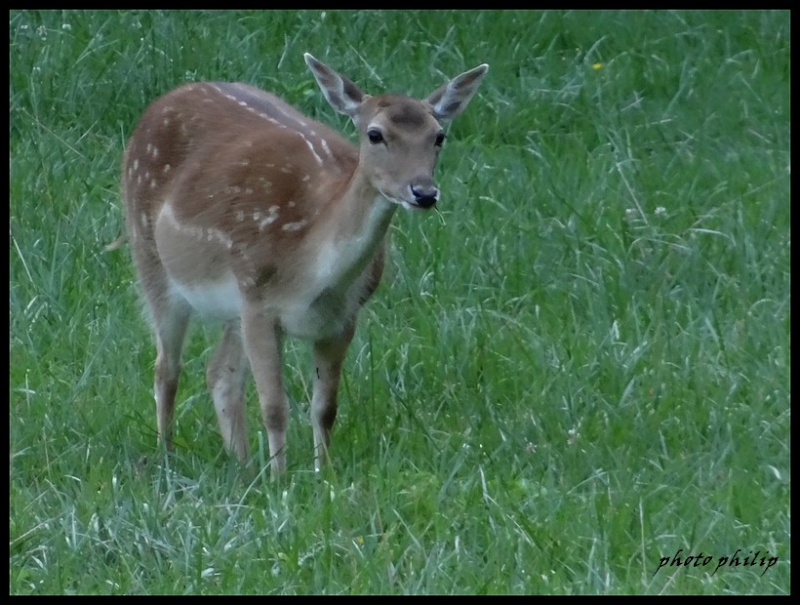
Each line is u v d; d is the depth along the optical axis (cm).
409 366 1202
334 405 1093
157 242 1153
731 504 1004
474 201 1445
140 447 1116
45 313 1267
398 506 997
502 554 941
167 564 944
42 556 958
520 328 1247
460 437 1091
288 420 1118
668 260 1351
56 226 1389
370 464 1066
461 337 1225
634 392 1152
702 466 1060
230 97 1178
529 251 1368
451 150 1570
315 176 1084
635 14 1820
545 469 1058
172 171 1153
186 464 1076
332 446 1098
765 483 1045
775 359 1199
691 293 1301
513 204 1455
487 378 1187
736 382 1161
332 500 988
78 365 1208
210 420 1174
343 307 1080
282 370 1098
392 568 918
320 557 936
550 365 1188
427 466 1062
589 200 1450
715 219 1420
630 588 910
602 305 1285
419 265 1341
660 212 1432
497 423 1111
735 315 1274
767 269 1341
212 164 1123
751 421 1107
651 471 1057
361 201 1035
